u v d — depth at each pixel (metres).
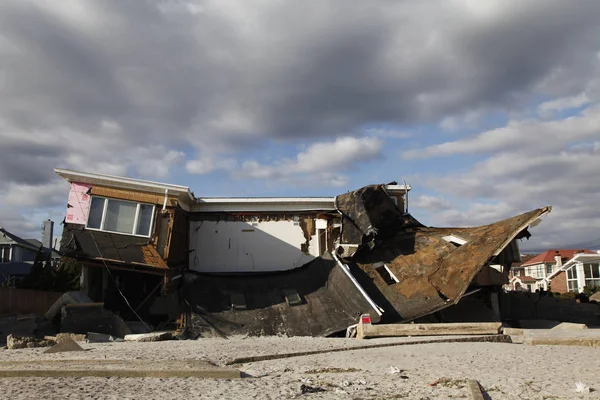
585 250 73.56
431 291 19.34
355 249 21.16
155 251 20.67
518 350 12.98
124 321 21.27
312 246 24.56
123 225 20.92
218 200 24.48
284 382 8.50
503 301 25.05
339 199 23.14
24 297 21.20
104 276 23.31
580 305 24.77
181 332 18.48
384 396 7.41
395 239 22.48
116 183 21.30
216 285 21.50
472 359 11.31
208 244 24.41
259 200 24.66
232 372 8.92
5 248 45.81
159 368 9.05
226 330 18.75
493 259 19.53
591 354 12.12
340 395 7.47
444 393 7.62
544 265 71.19
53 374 8.59
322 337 18.06
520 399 7.22
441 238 21.62
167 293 21.08
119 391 7.43
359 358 11.81
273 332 18.73
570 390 7.75
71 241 20.80
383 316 18.72
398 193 25.11
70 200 21.17
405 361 11.18
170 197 21.25
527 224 18.88
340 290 19.92
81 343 16.27
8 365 9.74
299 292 20.84
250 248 24.50
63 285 28.83
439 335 16.69
